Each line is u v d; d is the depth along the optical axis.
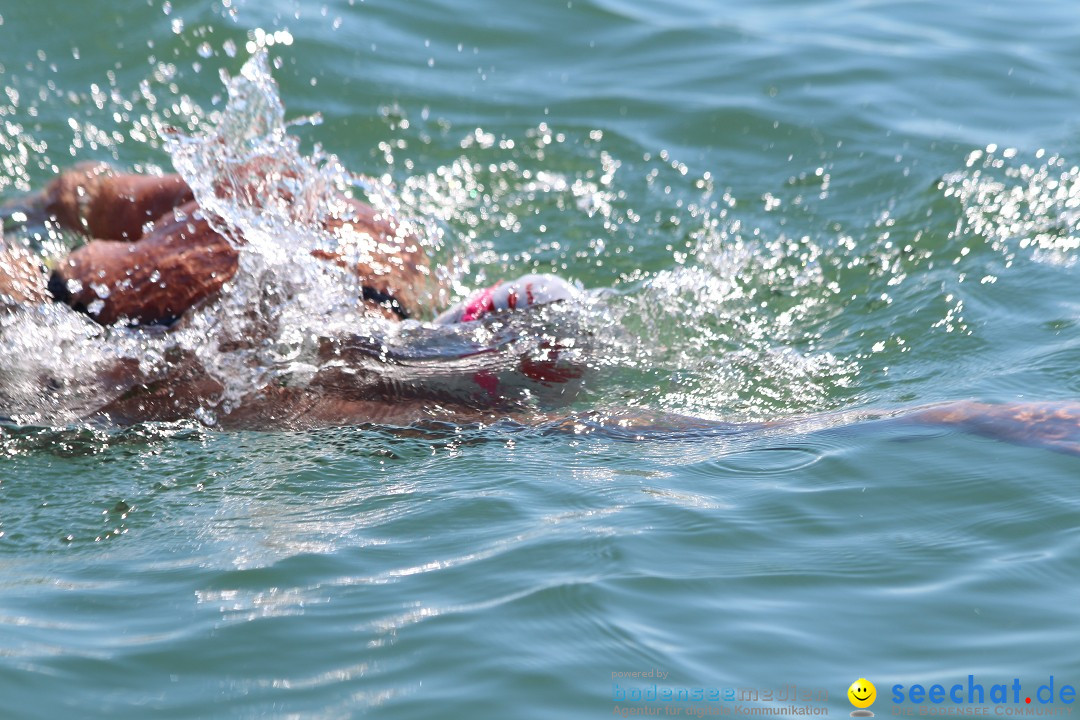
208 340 18.42
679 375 19.47
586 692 11.53
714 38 33.25
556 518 14.74
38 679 11.73
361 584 13.39
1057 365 18.77
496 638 12.32
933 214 24.86
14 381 17.92
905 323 20.81
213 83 29.50
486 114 29.23
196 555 14.17
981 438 16.31
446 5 33.75
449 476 16.08
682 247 24.14
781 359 20.02
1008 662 11.88
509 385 18.66
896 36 33.72
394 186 26.25
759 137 28.47
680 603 12.90
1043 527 14.23
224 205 19.53
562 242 24.45
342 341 18.75
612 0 35.00
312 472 16.30
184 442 17.19
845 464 15.90
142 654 12.17
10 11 30.75
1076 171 26.33
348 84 29.88
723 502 15.08
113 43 30.30
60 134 27.22
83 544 14.59
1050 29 34.44
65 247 21.52
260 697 11.53
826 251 23.73
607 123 29.05
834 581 13.30
